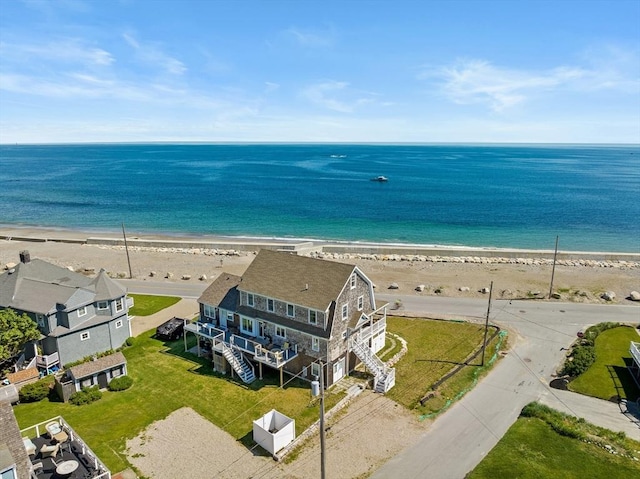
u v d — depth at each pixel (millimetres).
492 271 72438
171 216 125688
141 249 88625
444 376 38781
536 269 73625
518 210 129875
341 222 116688
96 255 83812
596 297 59281
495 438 30828
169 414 33625
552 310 54562
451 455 29125
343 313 37875
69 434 29156
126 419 33000
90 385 36812
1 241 95812
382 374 37344
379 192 163875
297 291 38281
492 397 35906
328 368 36750
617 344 44812
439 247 89375
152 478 27000
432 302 57625
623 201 143250
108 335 43438
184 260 80188
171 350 44375
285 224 115062
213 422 32656
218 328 42750
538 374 39469
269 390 36875
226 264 77312
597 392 36688
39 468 25734
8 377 37188
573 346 44625
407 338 46562
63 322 40469
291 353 38469
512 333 47750
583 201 143250
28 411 33969
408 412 33844
